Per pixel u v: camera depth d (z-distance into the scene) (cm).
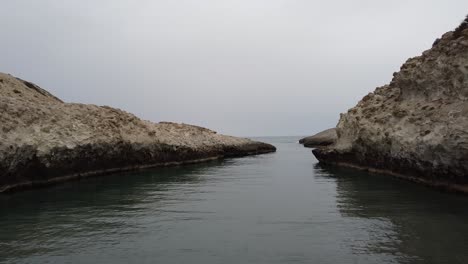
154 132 3828
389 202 1656
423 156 2008
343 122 3834
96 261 955
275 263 930
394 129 2434
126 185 2364
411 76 2453
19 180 2125
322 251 1010
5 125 2041
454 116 1739
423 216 1370
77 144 2603
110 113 3462
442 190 1927
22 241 1122
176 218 1406
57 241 1120
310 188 2181
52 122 2516
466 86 1831
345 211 1501
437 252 982
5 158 1944
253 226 1277
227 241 1106
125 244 1087
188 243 1091
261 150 7038
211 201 1764
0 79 2738
